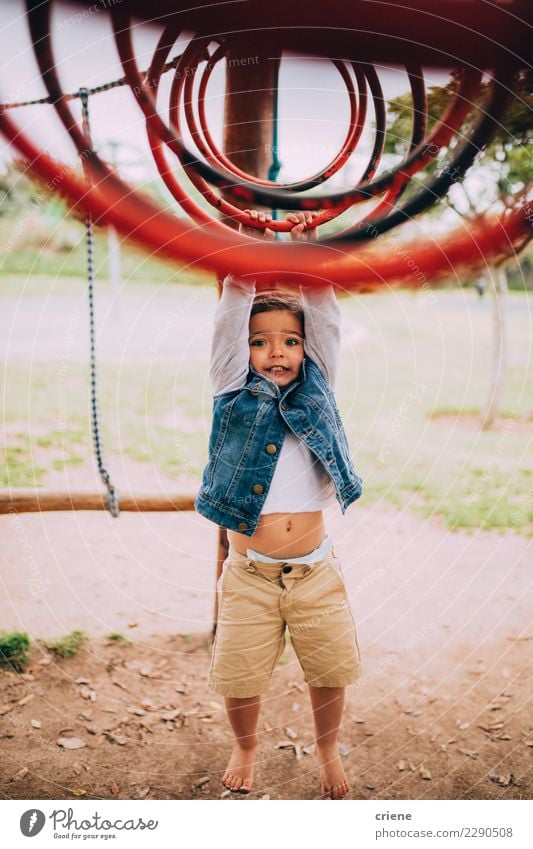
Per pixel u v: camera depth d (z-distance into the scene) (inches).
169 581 159.5
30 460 232.4
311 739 112.0
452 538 184.4
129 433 265.7
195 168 91.9
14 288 585.0
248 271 92.0
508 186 196.4
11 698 119.0
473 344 449.4
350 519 199.0
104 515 198.5
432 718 115.6
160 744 110.2
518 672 126.4
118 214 92.2
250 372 99.3
